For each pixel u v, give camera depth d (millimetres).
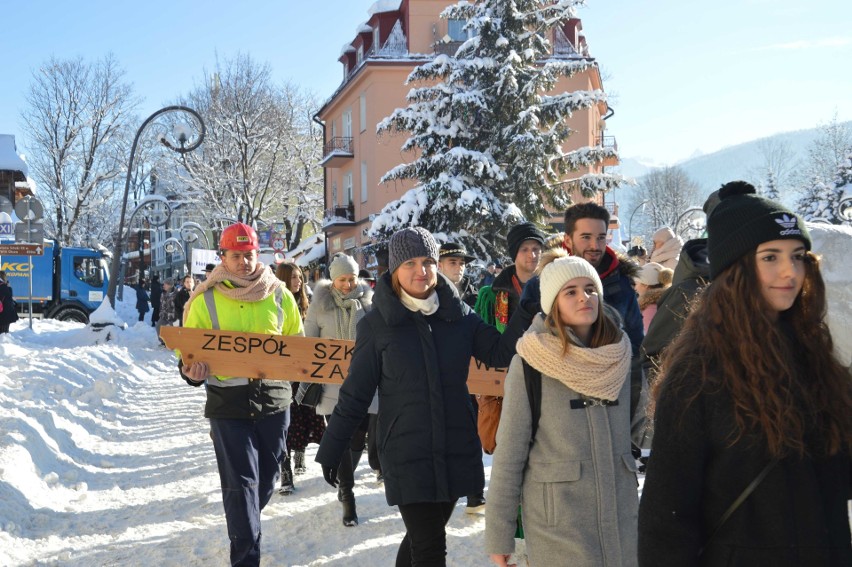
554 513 3316
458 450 4086
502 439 3402
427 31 39188
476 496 6281
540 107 25109
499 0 24922
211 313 5426
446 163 24578
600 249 4836
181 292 22953
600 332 3457
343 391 4164
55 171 53969
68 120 53688
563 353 3307
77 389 12594
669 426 2258
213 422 5227
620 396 3447
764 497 2154
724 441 2188
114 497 7465
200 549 5738
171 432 10875
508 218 23766
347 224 42344
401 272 4141
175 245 50719
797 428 2133
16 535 6035
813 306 2350
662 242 9445
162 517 6695
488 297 5746
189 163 48438
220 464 5188
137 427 11391
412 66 38562
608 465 3338
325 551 5664
